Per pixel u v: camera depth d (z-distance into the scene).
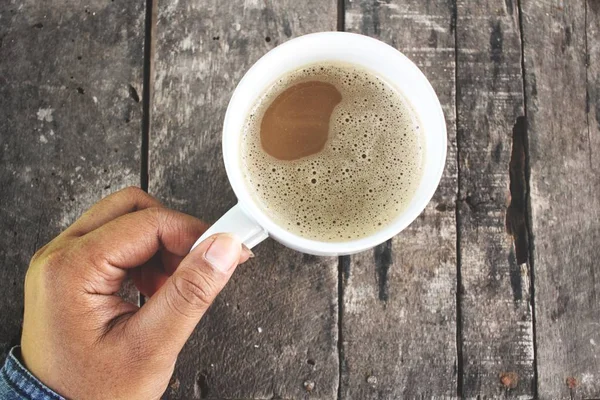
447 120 0.39
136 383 0.32
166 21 0.39
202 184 0.39
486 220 0.38
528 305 0.38
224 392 0.38
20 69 0.39
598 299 0.38
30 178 0.39
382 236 0.30
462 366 0.38
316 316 0.38
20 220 0.39
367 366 0.38
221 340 0.38
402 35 0.39
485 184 0.38
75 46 0.39
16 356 0.33
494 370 0.38
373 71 0.35
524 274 0.38
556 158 0.39
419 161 0.34
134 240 0.33
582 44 0.39
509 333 0.38
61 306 0.32
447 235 0.38
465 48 0.39
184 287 0.30
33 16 0.40
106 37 0.39
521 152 0.39
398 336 0.38
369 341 0.38
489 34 0.39
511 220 0.39
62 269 0.32
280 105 0.35
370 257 0.38
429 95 0.32
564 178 0.39
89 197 0.39
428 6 0.39
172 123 0.39
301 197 0.34
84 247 0.33
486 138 0.39
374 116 0.35
